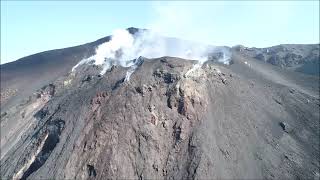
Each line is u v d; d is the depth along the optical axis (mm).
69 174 55312
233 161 55656
